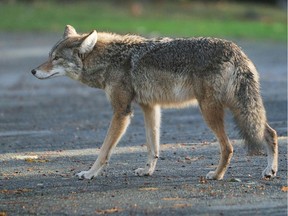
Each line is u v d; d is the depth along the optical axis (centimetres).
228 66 1457
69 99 3034
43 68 1636
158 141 1572
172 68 1516
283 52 4747
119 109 1574
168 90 1532
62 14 7356
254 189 1375
